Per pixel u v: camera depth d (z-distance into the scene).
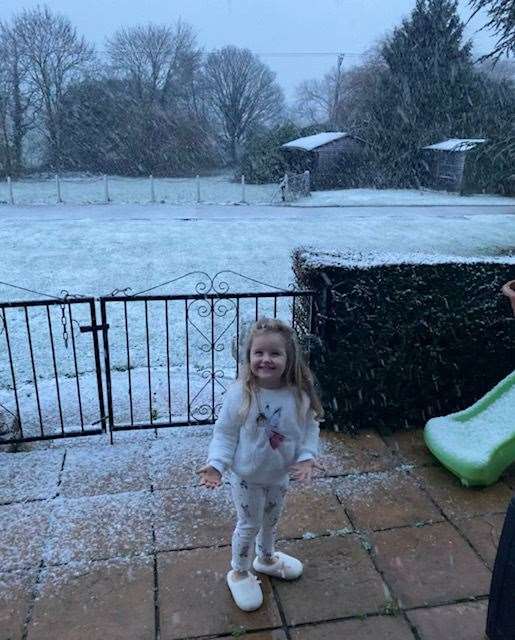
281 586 2.21
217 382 4.37
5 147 27.39
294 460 2.03
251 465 1.97
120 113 30.12
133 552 2.38
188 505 2.70
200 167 31.44
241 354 2.01
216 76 35.16
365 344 3.28
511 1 8.91
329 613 2.08
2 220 14.27
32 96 29.55
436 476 2.99
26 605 2.09
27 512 2.63
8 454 3.13
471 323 3.41
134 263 9.70
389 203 20.06
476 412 3.20
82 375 4.77
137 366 5.19
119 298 3.13
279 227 14.11
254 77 35.59
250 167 27.00
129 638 1.96
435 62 26.80
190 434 3.41
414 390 3.47
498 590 1.82
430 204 19.91
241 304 7.13
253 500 2.04
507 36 9.32
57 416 3.71
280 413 1.95
